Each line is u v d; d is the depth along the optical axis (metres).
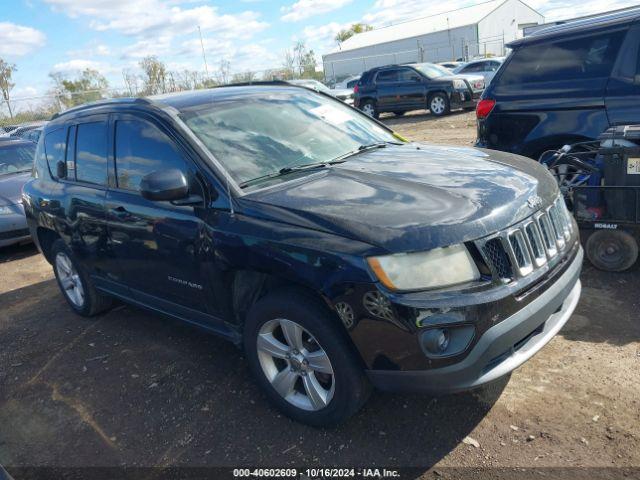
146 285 3.92
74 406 3.62
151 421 3.34
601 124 5.15
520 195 2.94
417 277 2.52
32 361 4.34
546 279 2.86
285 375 3.08
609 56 5.07
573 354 3.46
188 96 3.94
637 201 4.24
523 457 2.68
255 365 3.20
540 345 2.81
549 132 5.49
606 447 2.67
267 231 2.87
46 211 4.71
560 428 2.83
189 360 4.00
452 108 17.64
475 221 2.64
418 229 2.57
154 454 3.04
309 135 3.85
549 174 3.47
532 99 5.56
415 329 2.51
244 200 3.06
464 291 2.54
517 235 2.77
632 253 4.42
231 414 3.30
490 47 46.34
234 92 4.07
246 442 3.04
